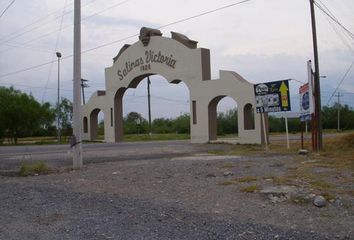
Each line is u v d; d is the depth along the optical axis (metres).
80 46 19.22
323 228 7.41
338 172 13.48
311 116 23.36
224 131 75.06
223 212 8.78
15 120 58.22
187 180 13.02
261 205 9.22
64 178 15.20
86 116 52.12
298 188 10.39
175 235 7.22
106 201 10.34
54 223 8.32
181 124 94.75
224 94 35.06
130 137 66.19
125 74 44.12
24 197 11.38
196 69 37.22
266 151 24.69
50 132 69.88
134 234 7.36
